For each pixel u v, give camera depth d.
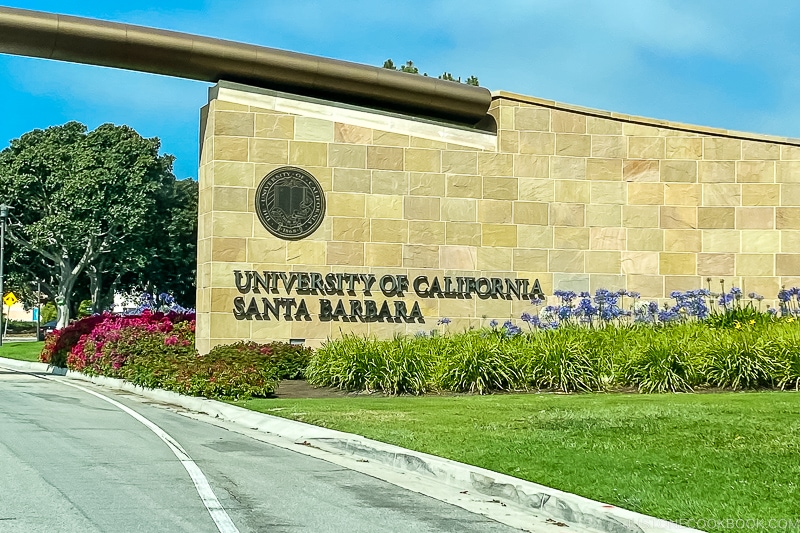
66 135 65.38
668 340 19.25
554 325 22.47
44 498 8.91
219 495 9.26
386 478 10.54
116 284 69.56
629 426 12.94
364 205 24.06
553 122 25.36
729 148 25.56
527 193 25.09
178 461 11.24
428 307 24.33
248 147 23.28
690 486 9.16
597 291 23.86
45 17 21.53
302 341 23.36
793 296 24.81
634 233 25.41
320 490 9.71
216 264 22.91
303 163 23.67
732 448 11.09
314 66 23.55
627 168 25.48
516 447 11.50
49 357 32.00
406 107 24.70
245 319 23.00
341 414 15.17
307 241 23.58
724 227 25.44
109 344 24.89
